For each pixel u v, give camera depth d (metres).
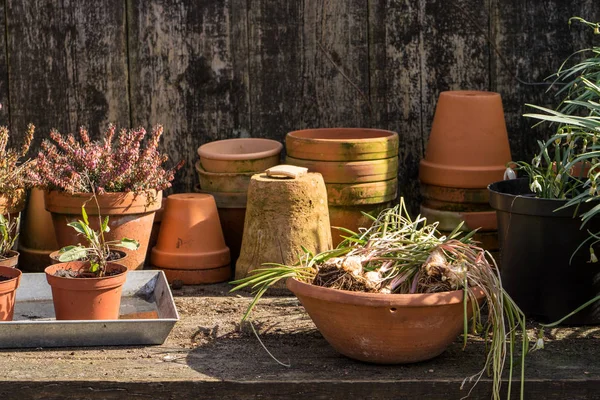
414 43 4.47
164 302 3.59
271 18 4.45
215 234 4.14
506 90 4.50
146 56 4.46
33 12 4.41
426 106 4.52
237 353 3.23
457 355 3.21
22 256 4.31
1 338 3.20
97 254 3.40
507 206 3.43
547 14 4.45
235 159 4.22
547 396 2.96
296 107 4.53
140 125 4.52
